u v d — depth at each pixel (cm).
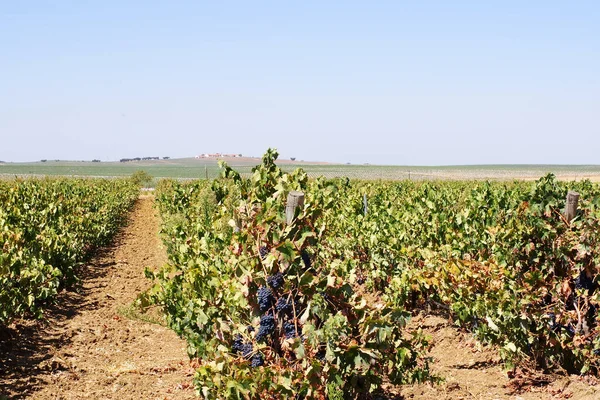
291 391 545
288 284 579
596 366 769
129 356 888
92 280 1462
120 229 2756
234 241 659
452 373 802
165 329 1041
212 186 873
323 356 578
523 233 871
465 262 898
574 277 817
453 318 1026
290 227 597
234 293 618
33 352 878
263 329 589
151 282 1465
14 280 967
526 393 736
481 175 11050
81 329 1008
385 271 1205
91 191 2755
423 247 1191
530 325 799
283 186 634
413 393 719
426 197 1588
